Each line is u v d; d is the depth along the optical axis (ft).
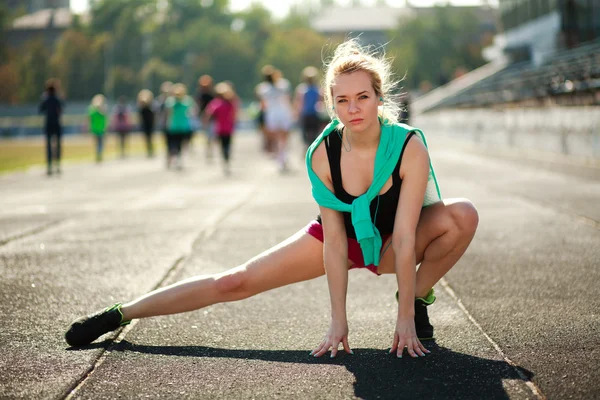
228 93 52.75
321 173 10.93
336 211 10.87
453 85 128.36
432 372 10.07
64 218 28.19
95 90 315.78
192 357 11.05
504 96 79.71
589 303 13.46
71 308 14.05
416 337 10.83
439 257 11.31
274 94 53.67
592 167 36.83
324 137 10.91
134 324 12.84
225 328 12.58
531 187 34.14
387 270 11.56
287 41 342.23
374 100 10.34
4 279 16.75
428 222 11.18
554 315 12.74
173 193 37.65
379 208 10.87
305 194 34.94
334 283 10.93
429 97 128.36
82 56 314.55
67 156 83.15
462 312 13.19
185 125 59.93
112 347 11.55
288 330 12.42
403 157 10.59
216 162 65.98
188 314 13.51
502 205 28.09
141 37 354.95
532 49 112.16
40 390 9.69
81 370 10.46
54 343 11.80
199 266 17.94
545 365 10.19
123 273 17.25
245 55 358.84
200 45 364.17
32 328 12.68
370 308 13.84
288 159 66.74
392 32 294.25
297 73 333.83
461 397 9.14
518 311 13.09
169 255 19.53
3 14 353.51
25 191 40.70
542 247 19.19
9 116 252.62
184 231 23.88
